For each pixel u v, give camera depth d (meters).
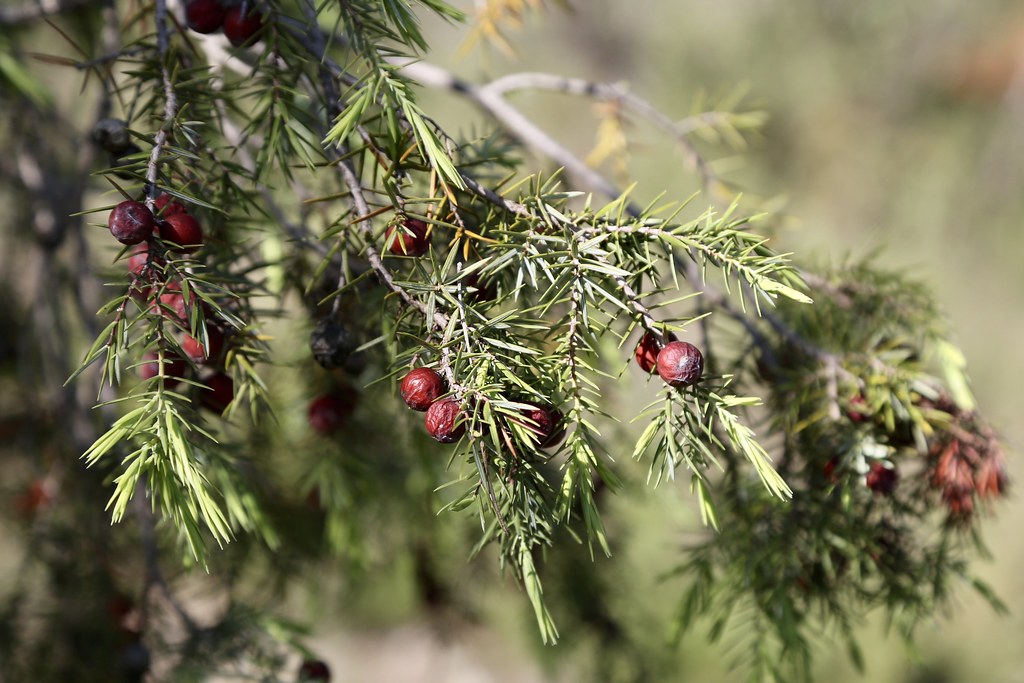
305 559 0.78
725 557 0.62
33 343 0.96
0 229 1.00
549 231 0.52
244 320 0.55
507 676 1.81
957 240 2.64
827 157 2.78
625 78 2.92
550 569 0.87
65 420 0.87
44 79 0.95
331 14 0.66
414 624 1.97
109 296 0.79
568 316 0.52
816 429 0.60
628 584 0.95
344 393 0.65
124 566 0.81
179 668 0.65
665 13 2.85
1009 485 0.61
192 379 0.56
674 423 0.52
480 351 0.51
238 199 0.55
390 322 0.55
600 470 0.51
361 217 0.52
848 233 2.75
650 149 0.80
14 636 0.79
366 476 0.70
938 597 0.61
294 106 0.55
